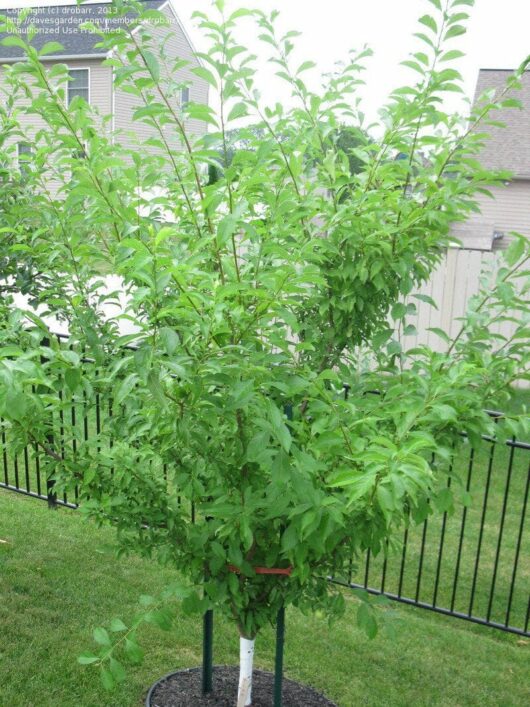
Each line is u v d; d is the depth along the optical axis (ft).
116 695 11.29
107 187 8.30
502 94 8.71
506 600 16.28
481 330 9.36
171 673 11.81
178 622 13.85
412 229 8.73
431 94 9.50
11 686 11.30
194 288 6.73
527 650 14.48
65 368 6.86
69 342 8.57
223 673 11.98
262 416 6.86
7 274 13.16
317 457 7.51
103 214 8.48
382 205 8.80
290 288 6.77
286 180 9.70
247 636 9.59
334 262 8.91
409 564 17.70
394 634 8.64
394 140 9.25
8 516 18.30
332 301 8.76
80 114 8.50
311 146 9.74
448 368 9.34
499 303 9.26
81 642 12.73
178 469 8.25
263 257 8.06
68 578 15.20
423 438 6.50
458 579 17.07
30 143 12.71
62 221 9.64
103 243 10.78
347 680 12.52
